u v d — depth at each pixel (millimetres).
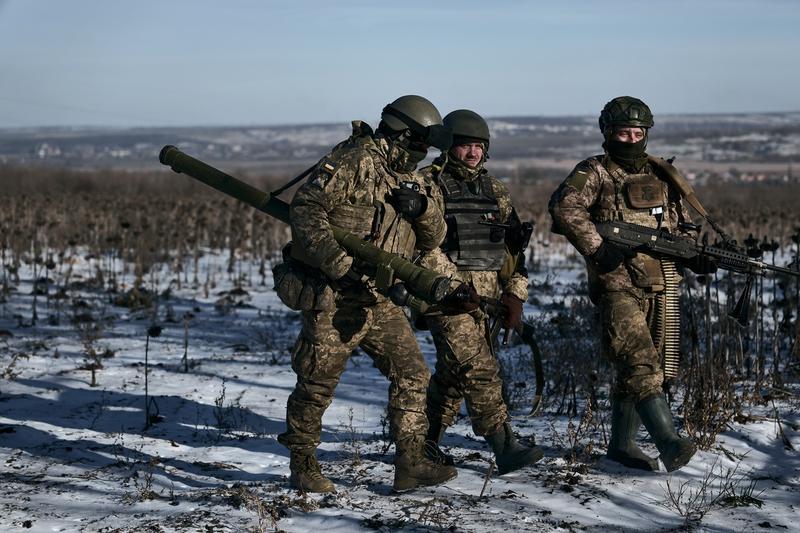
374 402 6562
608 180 4723
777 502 4250
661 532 3842
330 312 4250
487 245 4578
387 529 3840
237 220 18484
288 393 6902
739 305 4867
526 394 6527
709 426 5316
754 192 50094
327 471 4773
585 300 9586
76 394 6750
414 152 4230
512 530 3814
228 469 4918
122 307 11344
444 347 4559
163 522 3955
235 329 9867
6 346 8555
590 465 4770
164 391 6883
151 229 16922
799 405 5953
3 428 5699
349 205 4137
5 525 3939
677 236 4727
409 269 4008
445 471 4355
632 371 4613
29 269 14469
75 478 4703
